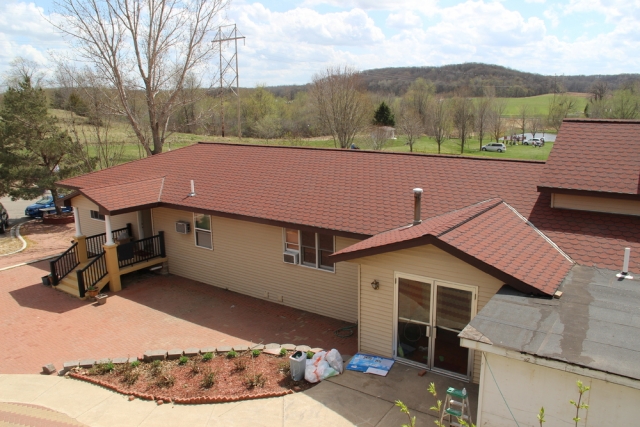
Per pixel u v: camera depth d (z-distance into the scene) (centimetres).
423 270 874
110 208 1389
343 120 4869
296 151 1650
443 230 827
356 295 1206
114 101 2700
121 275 1605
